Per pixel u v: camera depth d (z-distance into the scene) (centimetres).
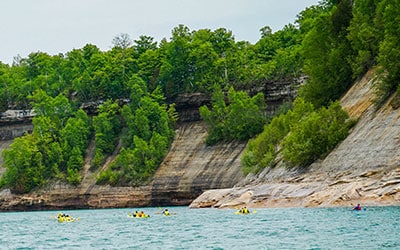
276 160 12125
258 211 9525
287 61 18400
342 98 12244
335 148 10356
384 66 10212
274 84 18362
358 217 7306
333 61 12900
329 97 12900
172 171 17200
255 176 12431
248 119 17112
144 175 17412
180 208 14550
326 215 7825
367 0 13200
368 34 12062
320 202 9019
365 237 5869
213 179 15988
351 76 12550
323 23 13925
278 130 13112
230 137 17325
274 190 10306
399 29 10294
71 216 13325
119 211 15212
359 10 13238
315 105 13088
